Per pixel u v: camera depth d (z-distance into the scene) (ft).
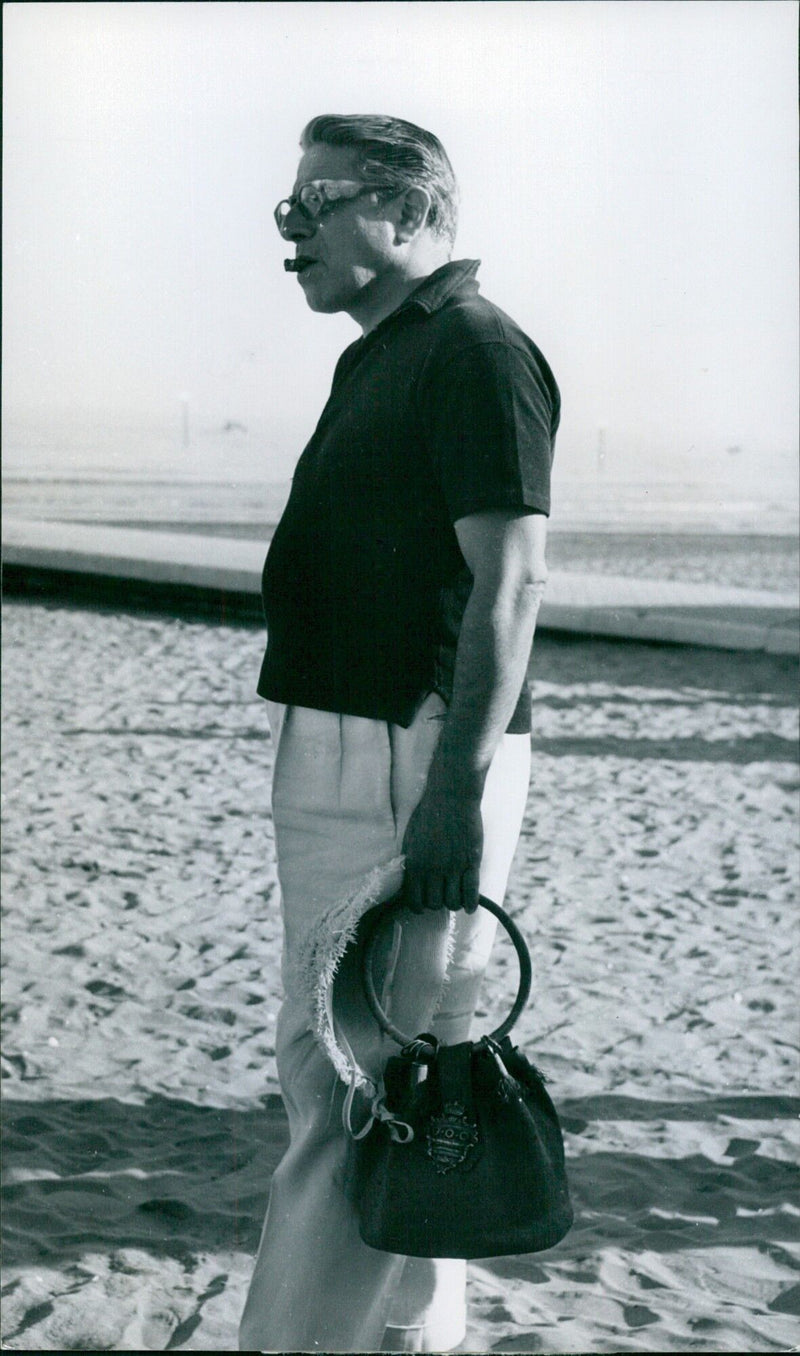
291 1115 7.87
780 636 40.55
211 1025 15.01
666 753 28.60
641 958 17.24
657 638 41.60
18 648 38.83
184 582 46.39
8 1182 11.48
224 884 19.75
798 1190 11.54
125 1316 9.53
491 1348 9.09
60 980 16.11
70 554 48.14
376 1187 7.10
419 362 7.32
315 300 7.88
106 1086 13.42
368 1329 7.68
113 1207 11.14
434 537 7.39
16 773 25.68
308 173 7.67
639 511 106.42
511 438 7.02
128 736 28.78
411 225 7.68
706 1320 9.43
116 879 19.86
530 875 20.53
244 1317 7.64
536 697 34.12
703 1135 12.57
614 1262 10.40
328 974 7.24
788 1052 14.51
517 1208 7.04
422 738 7.43
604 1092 13.44
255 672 36.24
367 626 7.46
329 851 7.59
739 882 20.39
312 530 7.61
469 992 7.78
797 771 27.25
